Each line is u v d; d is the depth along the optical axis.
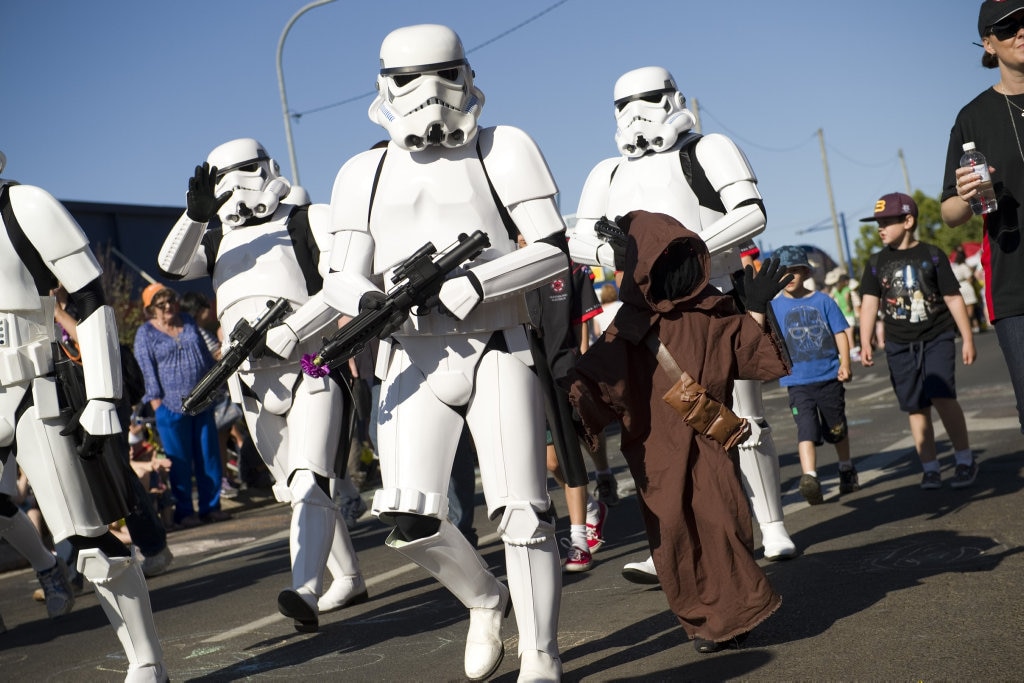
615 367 3.80
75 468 3.87
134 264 21.22
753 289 3.88
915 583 4.58
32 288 3.81
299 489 5.09
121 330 15.34
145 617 4.00
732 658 3.84
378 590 6.01
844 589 4.63
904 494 6.96
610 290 11.68
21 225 3.77
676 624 4.43
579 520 5.84
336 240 3.87
